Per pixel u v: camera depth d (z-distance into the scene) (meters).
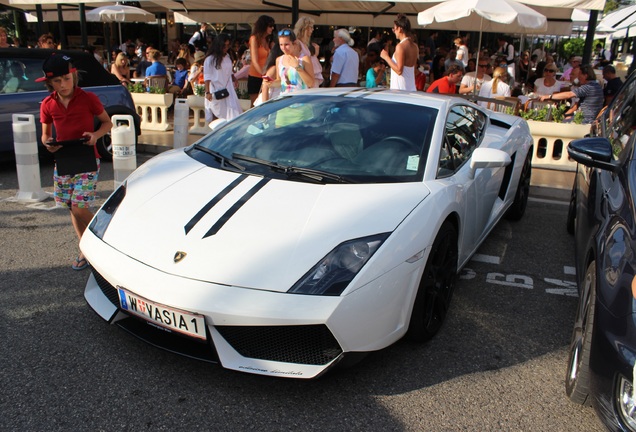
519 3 7.98
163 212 2.82
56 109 3.66
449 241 3.09
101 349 2.88
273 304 2.31
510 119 5.20
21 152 5.43
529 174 5.42
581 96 8.04
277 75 6.49
